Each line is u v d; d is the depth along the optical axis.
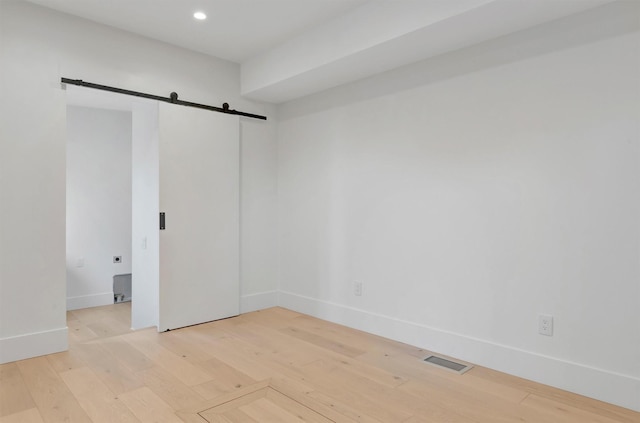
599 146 2.32
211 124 3.86
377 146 3.49
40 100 2.93
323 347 3.18
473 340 2.86
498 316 2.74
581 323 2.39
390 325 3.38
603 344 2.31
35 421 2.06
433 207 3.10
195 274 3.75
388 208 3.41
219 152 3.91
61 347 3.01
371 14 2.86
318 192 4.02
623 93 2.24
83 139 4.94
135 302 4.12
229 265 4.00
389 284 3.40
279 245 4.46
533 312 2.58
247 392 2.41
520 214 2.63
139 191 4.02
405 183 3.28
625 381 2.22
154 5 2.94
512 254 2.67
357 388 2.47
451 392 2.42
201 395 2.36
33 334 2.89
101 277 5.07
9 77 2.81
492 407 2.24
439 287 3.06
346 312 3.75
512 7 2.30
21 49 2.86
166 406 2.23
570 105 2.42
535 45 2.56
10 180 2.80
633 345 2.21
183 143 3.67
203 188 3.80
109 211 5.12
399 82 3.31
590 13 2.34
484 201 2.81
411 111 3.24
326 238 3.94
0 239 2.76
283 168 4.41
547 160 2.52
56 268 2.98
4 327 2.78
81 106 4.89
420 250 3.19
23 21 2.87
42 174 2.92
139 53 3.45
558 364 2.46
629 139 2.22
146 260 3.90
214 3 2.92
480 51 2.82
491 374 2.67
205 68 3.86
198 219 3.77
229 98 4.04
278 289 4.48
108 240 5.11
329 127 3.90
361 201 3.62
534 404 2.28
